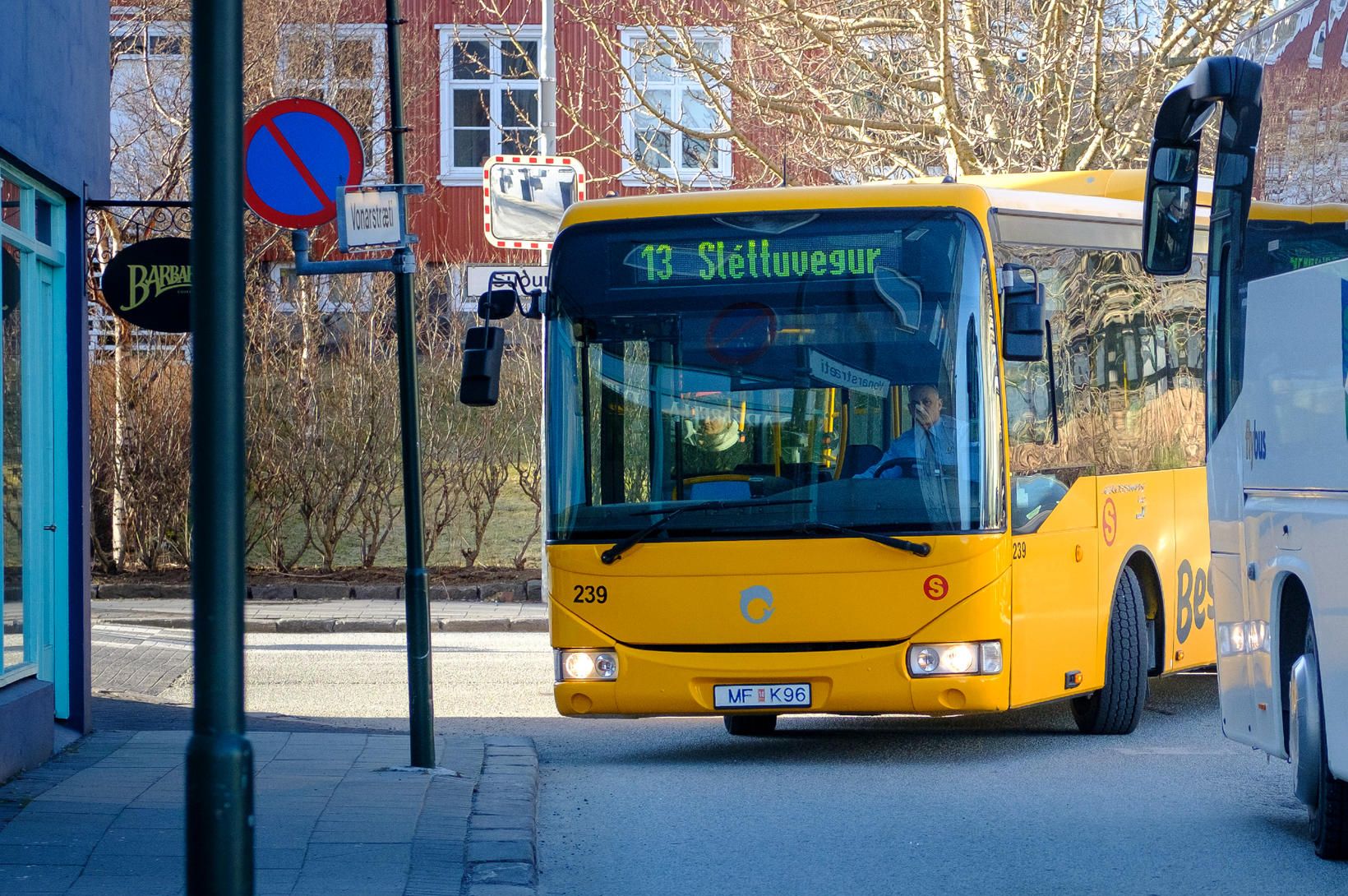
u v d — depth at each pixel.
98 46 17.17
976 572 14.94
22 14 14.55
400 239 14.31
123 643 25.56
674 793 14.25
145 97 38.50
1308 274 11.27
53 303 16.31
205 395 6.46
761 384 15.40
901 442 15.19
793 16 33.16
